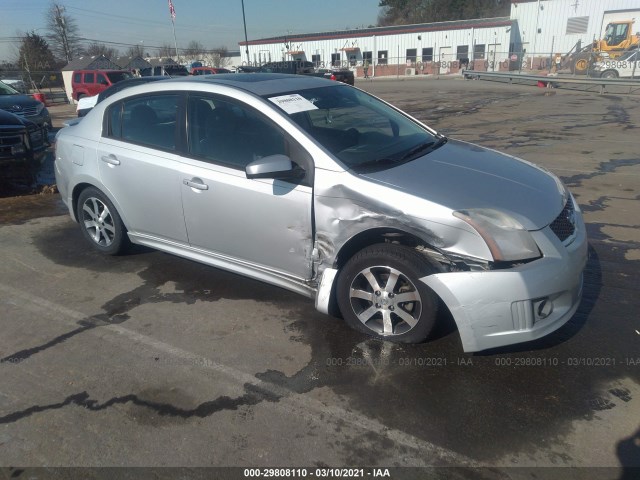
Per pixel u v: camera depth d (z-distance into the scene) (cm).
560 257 294
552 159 846
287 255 352
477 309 287
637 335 337
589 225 535
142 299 402
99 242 480
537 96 1977
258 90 377
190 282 428
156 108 412
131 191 424
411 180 322
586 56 2812
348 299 336
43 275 449
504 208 302
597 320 355
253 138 360
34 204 668
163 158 399
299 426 266
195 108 389
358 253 324
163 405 284
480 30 4350
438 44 4547
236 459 246
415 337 318
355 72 4816
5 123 804
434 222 296
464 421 266
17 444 258
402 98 2109
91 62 3027
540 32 4144
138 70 3128
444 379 298
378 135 383
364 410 276
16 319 378
